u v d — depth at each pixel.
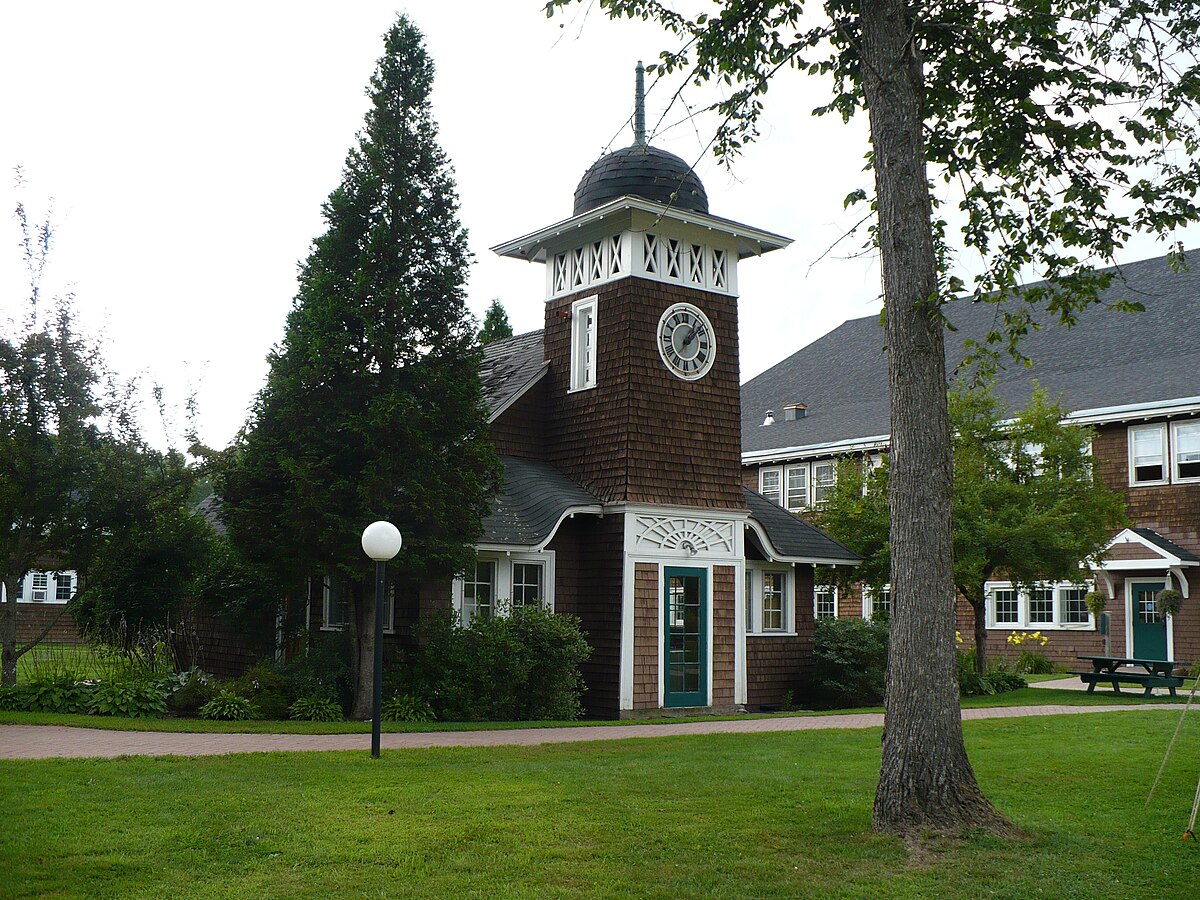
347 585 16.19
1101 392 29.67
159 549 17.25
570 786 9.79
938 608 8.39
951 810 8.16
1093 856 7.75
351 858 7.43
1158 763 11.45
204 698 15.84
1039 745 12.73
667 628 18.94
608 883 7.02
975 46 10.52
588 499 18.77
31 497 16.05
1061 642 29.91
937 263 10.92
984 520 20.95
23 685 15.77
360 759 11.03
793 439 36.34
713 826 8.43
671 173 19.69
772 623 21.44
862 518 22.94
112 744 11.91
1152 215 10.69
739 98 11.02
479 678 16.28
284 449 15.49
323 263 16.22
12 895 6.47
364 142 16.39
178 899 6.53
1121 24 10.18
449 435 16.27
